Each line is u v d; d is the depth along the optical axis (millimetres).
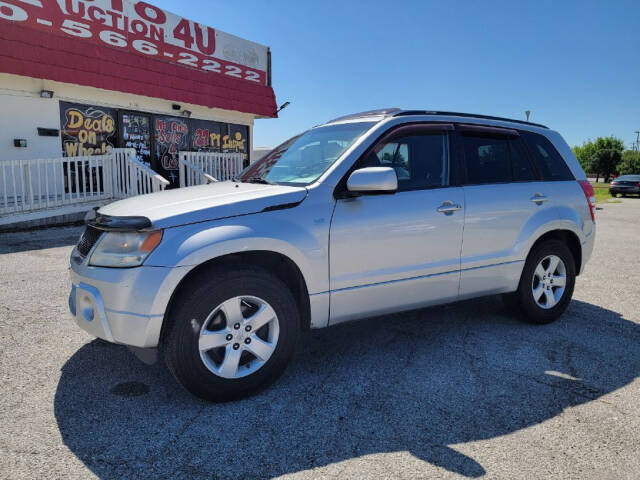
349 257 3283
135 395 2994
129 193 10664
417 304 3686
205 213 2873
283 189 3207
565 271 4465
